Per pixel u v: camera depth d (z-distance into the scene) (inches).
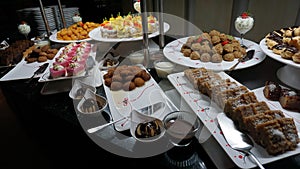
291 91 26.5
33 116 39.3
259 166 18.9
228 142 21.5
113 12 79.0
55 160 39.3
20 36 67.2
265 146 20.8
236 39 48.5
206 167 19.9
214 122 24.3
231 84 29.3
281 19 67.6
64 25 64.1
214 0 79.2
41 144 44.7
